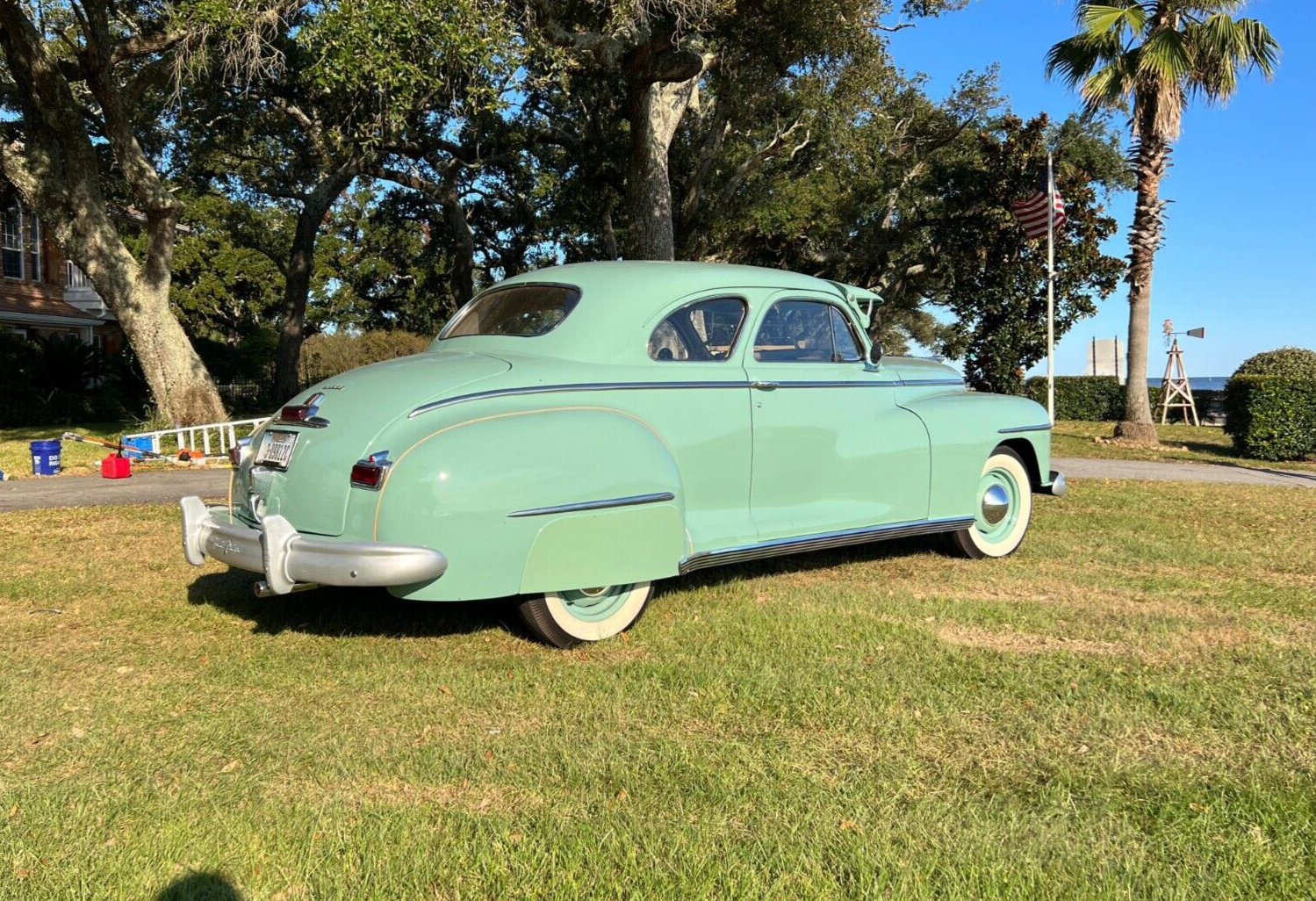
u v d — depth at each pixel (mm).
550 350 4719
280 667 4117
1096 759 3156
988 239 23344
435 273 34719
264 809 2805
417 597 3961
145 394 25344
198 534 4641
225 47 11727
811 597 5297
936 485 5961
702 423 4895
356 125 16547
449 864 2492
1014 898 2342
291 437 4383
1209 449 17000
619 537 4316
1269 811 2781
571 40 12273
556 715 3564
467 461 3982
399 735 3371
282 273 40281
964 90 28828
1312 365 17016
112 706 3654
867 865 2473
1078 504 9141
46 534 7195
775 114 23906
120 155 15508
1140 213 17406
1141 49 16359
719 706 3627
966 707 3609
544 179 25938
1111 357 23938
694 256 25750
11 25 14148
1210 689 3783
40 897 2344
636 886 2389
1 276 26938
